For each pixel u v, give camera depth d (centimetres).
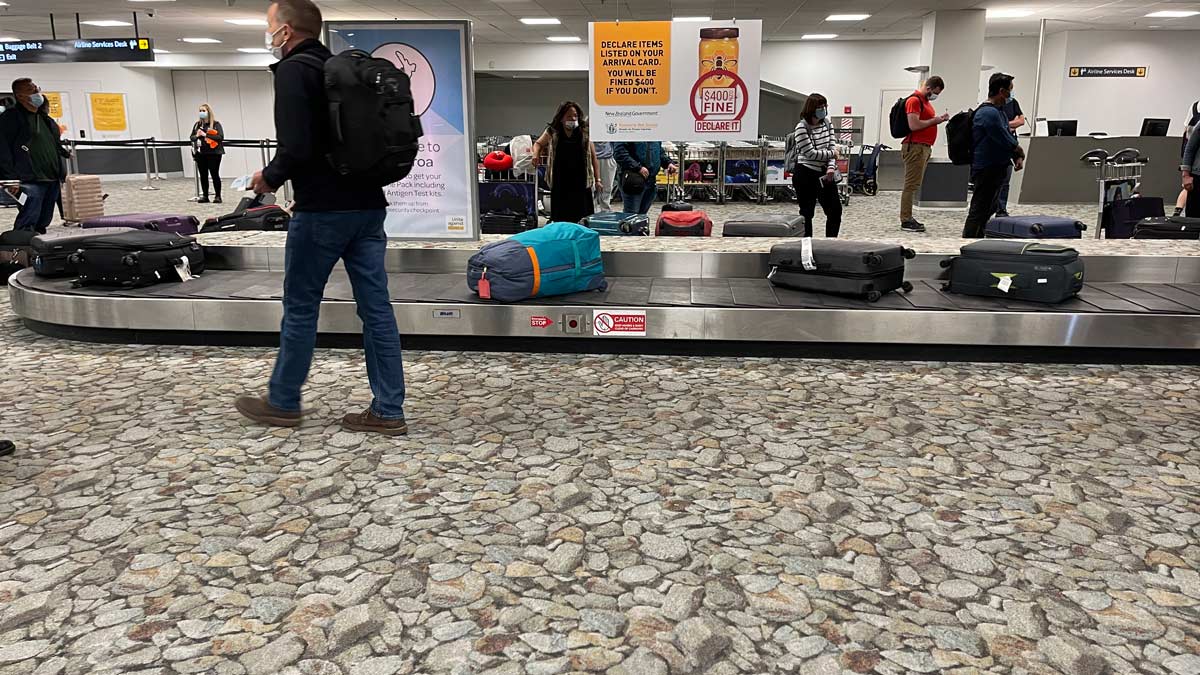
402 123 273
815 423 320
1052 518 240
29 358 418
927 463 281
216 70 2169
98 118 2059
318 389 364
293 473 272
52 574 209
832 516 241
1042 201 1277
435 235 523
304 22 273
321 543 225
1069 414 330
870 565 213
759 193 1348
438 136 508
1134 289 454
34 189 701
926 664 172
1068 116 1906
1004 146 645
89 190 932
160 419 324
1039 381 375
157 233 489
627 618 189
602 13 1501
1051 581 205
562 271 435
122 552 220
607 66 563
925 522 237
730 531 232
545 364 405
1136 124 1895
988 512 244
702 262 492
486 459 284
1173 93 1872
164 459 284
